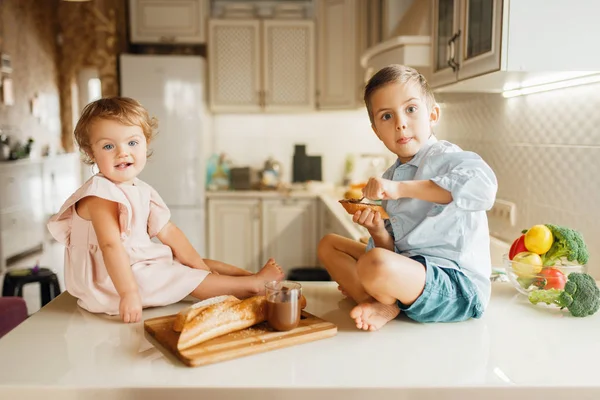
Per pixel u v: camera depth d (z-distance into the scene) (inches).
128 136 44.0
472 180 39.1
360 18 153.2
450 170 41.1
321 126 180.1
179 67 154.5
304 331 38.8
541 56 53.4
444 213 41.6
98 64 154.9
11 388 31.1
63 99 233.0
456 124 97.8
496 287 54.1
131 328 41.0
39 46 216.4
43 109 219.5
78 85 223.0
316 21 165.2
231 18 164.7
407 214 44.2
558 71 53.9
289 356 35.6
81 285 44.5
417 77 43.4
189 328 35.6
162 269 45.9
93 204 43.7
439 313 41.6
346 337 39.4
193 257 51.3
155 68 153.9
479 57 59.1
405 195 39.6
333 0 159.8
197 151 157.1
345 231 99.2
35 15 213.9
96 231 43.3
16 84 199.2
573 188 60.7
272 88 165.8
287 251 166.1
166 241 50.7
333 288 53.3
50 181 212.4
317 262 165.6
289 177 181.8
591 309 44.3
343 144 180.7
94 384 31.2
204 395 31.0
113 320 42.9
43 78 219.1
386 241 45.4
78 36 174.6
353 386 31.2
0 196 171.0
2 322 82.3
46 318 43.4
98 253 44.5
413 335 40.0
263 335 37.8
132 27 161.0
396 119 43.1
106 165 44.0
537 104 68.6
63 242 46.6
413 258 43.3
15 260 185.3
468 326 42.2
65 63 175.8
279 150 181.2
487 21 57.0
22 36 203.9
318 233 164.9
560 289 46.9
